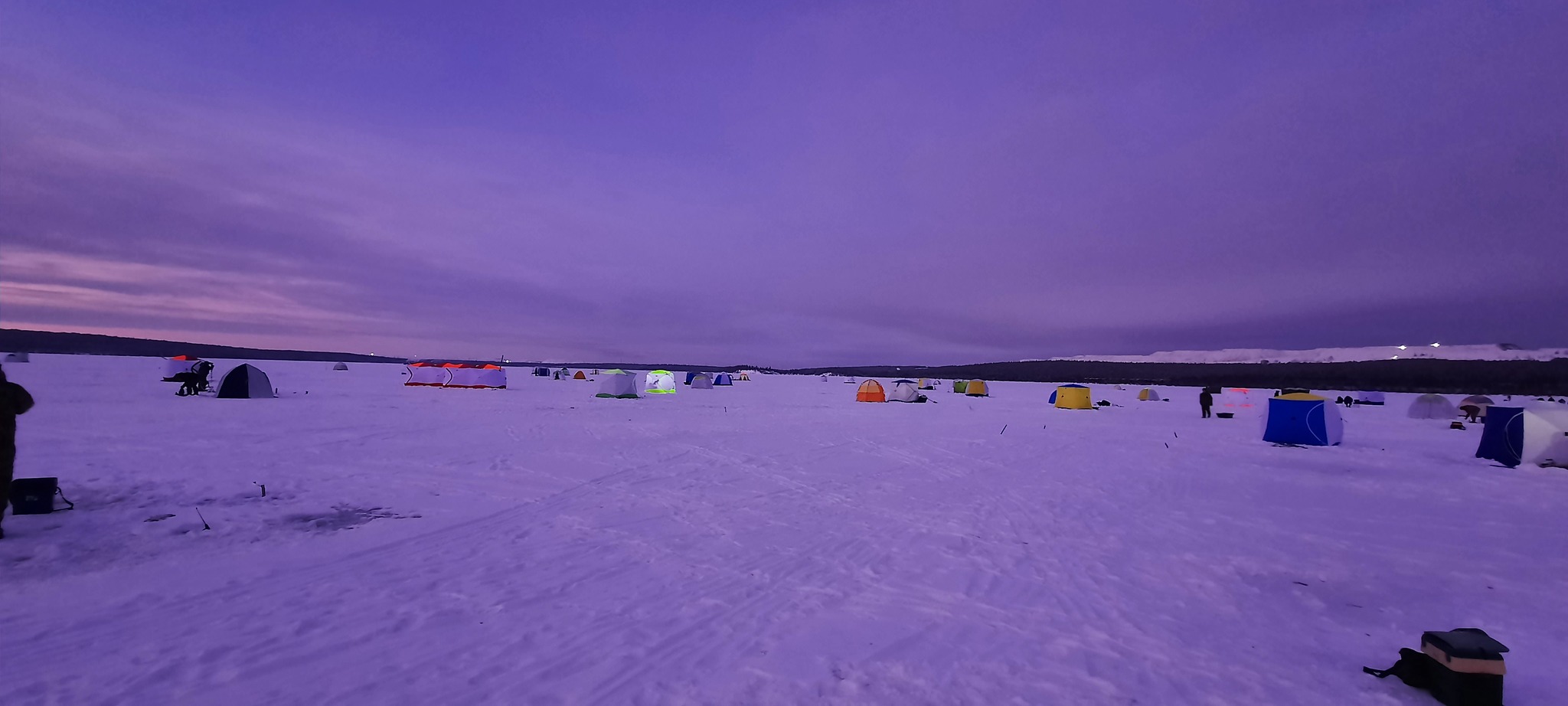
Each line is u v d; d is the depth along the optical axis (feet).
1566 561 21.75
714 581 18.42
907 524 25.85
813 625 15.43
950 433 61.57
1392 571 20.49
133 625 14.55
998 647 14.37
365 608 15.90
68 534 21.56
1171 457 47.85
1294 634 15.44
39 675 12.12
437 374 123.95
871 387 119.96
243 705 11.25
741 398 118.21
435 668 12.80
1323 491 34.71
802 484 33.86
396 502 27.55
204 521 23.50
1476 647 11.78
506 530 23.59
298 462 36.14
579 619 15.48
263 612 15.48
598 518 25.54
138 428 48.06
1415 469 43.19
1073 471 40.60
